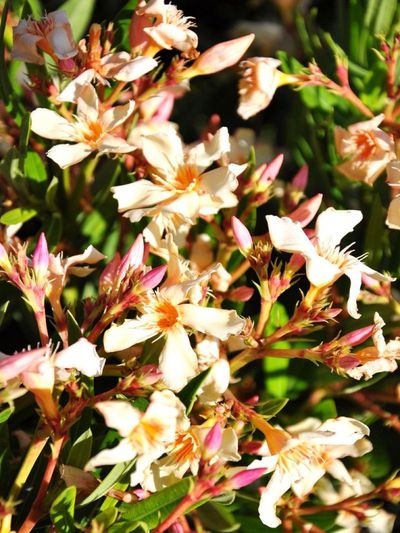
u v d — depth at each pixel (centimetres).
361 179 44
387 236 45
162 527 34
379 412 43
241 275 44
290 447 37
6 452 38
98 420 41
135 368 37
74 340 38
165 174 40
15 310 44
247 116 46
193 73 43
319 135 49
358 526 42
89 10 49
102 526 34
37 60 43
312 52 50
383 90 48
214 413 38
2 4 48
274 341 39
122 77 41
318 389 43
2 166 44
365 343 42
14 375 34
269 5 64
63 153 41
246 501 41
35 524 37
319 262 38
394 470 43
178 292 37
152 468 36
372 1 49
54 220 45
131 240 45
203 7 64
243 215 43
